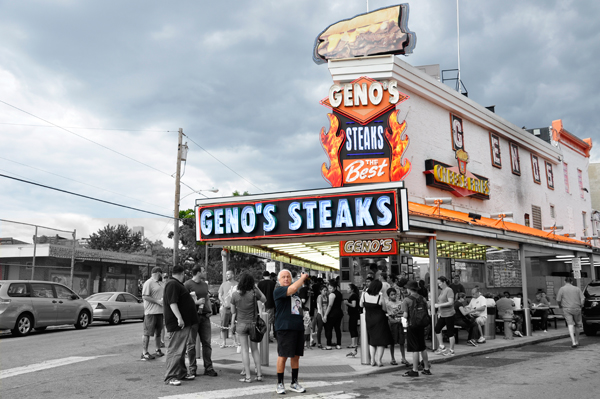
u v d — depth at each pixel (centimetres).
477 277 1964
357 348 1277
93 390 743
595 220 3538
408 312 923
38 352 1149
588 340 1533
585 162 3594
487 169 2298
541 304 1817
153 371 901
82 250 3228
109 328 1906
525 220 2578
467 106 2161
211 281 4181
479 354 1231
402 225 1188
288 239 1306
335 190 1254
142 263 3728
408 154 1817
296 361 760
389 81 1778
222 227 1347
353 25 1919
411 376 903
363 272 1697
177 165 2628
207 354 891
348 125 1777
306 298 1317
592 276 2383
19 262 2983
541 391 750
